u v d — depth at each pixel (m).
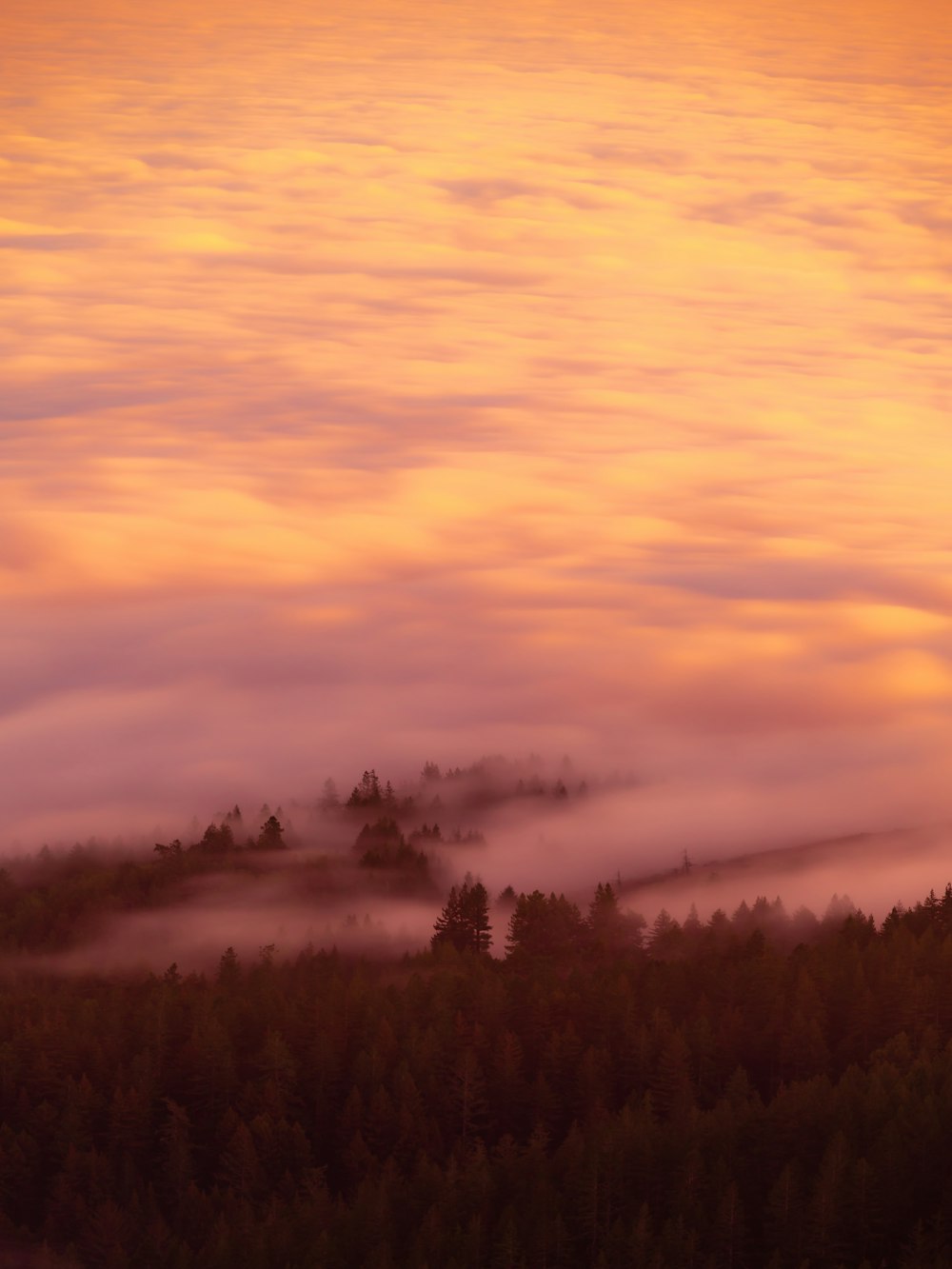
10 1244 115.69
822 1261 103.06
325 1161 127.31
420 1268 103.31
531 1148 120.62
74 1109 128.75
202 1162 126.88
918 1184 106.06
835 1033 139.88
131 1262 111.56
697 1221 106.62
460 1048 138.12
